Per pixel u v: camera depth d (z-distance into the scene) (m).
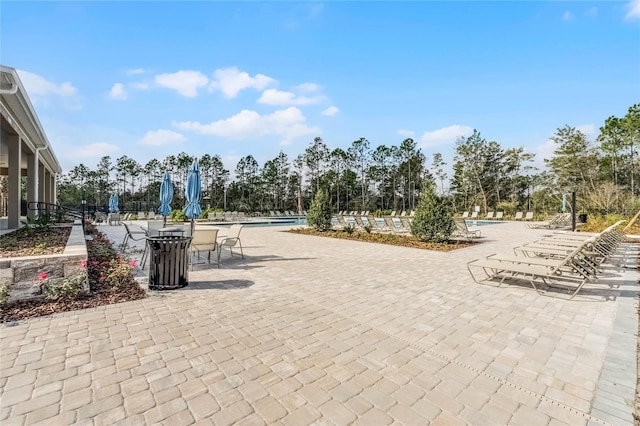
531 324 3.47
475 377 2.39
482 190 35.25
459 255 8.05
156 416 1.90
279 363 2.57
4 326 3.23
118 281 4.83
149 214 25.38
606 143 26.52
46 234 7.50
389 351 2.81
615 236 9.48
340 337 3.10
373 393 2.17
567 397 2.14
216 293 4.53
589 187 28.11
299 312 3.79
